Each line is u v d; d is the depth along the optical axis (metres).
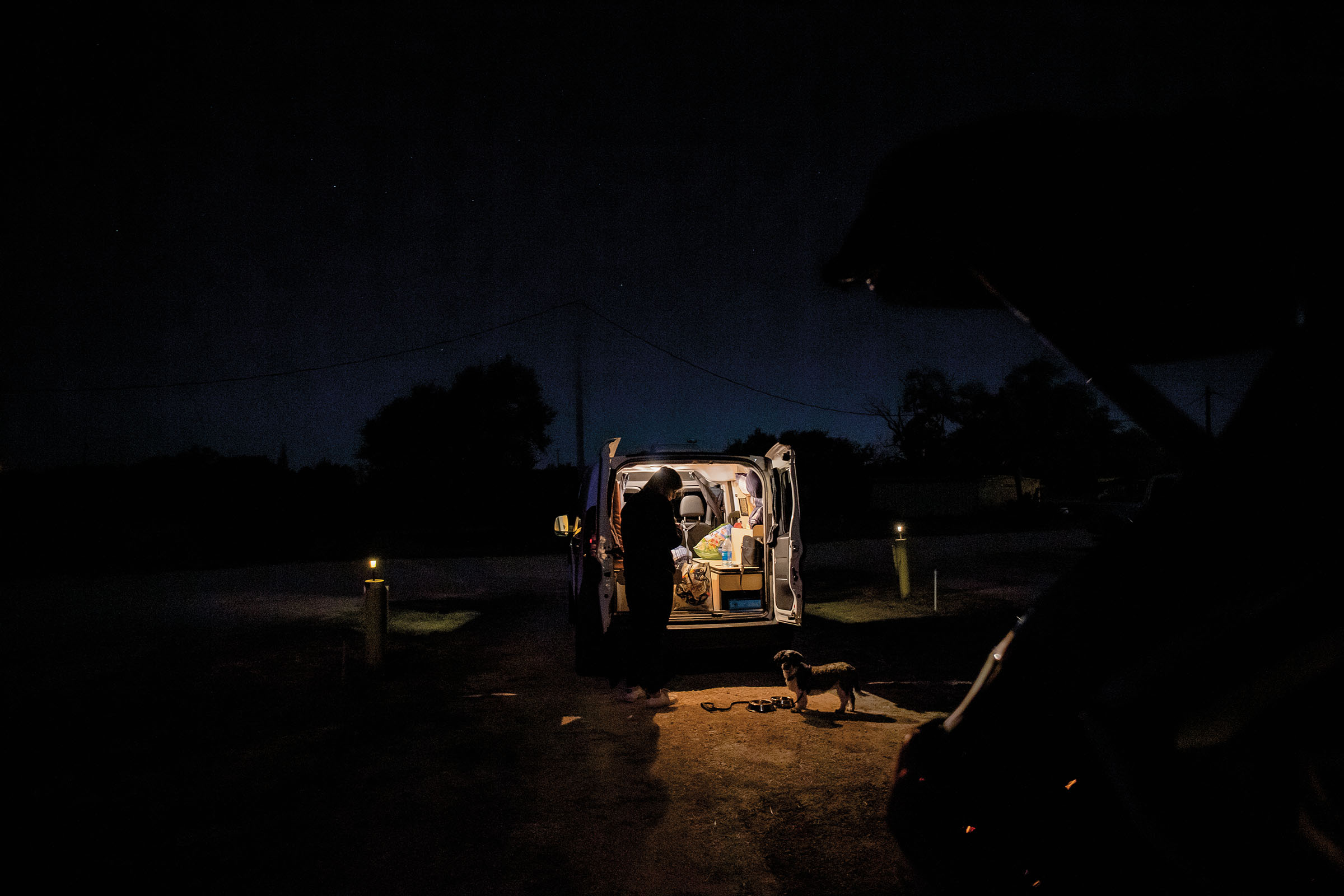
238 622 9.33
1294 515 0.72
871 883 3.00
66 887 3.02
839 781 4.03
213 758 4.49
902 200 1.10
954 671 6.61
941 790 1.16
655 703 5.40
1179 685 0.80
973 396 44.19
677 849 3.30
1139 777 0.84
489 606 10.48
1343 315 0.72
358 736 4.86
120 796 3.93
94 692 6.08
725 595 6.70
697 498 7.99
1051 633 0.99
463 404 32.97
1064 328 0.95
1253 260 0.83
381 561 17.52
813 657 7.18
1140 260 0.91
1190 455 0.87
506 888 2.99
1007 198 0.97
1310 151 0.77
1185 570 0.82
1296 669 0.69
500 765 4.32
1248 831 0.74
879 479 41.09
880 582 12.79
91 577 14.41
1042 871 1.02
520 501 32.00
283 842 3.40
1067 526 29.95
